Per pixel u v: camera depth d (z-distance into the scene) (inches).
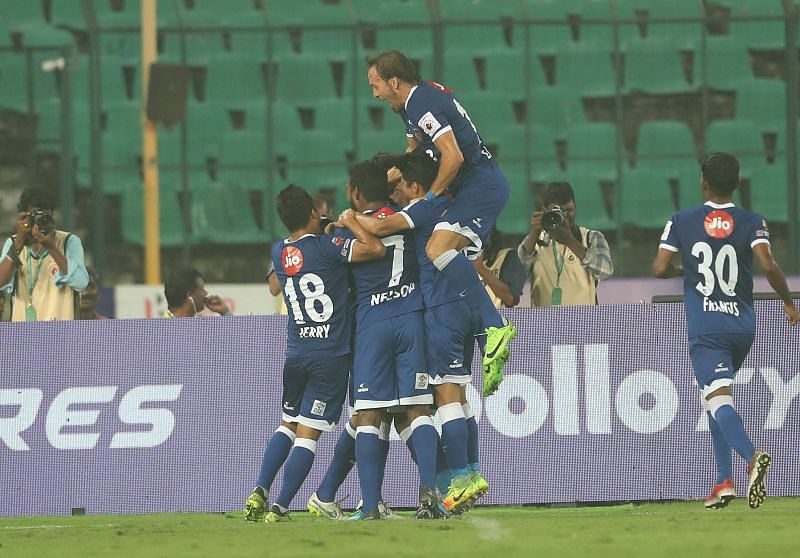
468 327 881.5
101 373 1103.0
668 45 2901.1
